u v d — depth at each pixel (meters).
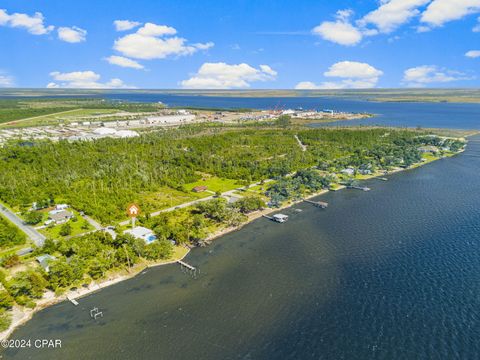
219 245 145.38
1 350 89.31
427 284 114.06
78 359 86.62
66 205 176.75
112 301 108.75
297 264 129.25
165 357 86.69
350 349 88.00
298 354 86.88
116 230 145.38
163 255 133.75
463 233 151.50
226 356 86.75
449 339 90.12
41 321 99.81
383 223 164.88
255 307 105.19
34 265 123.94
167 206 181.62
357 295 109.44
